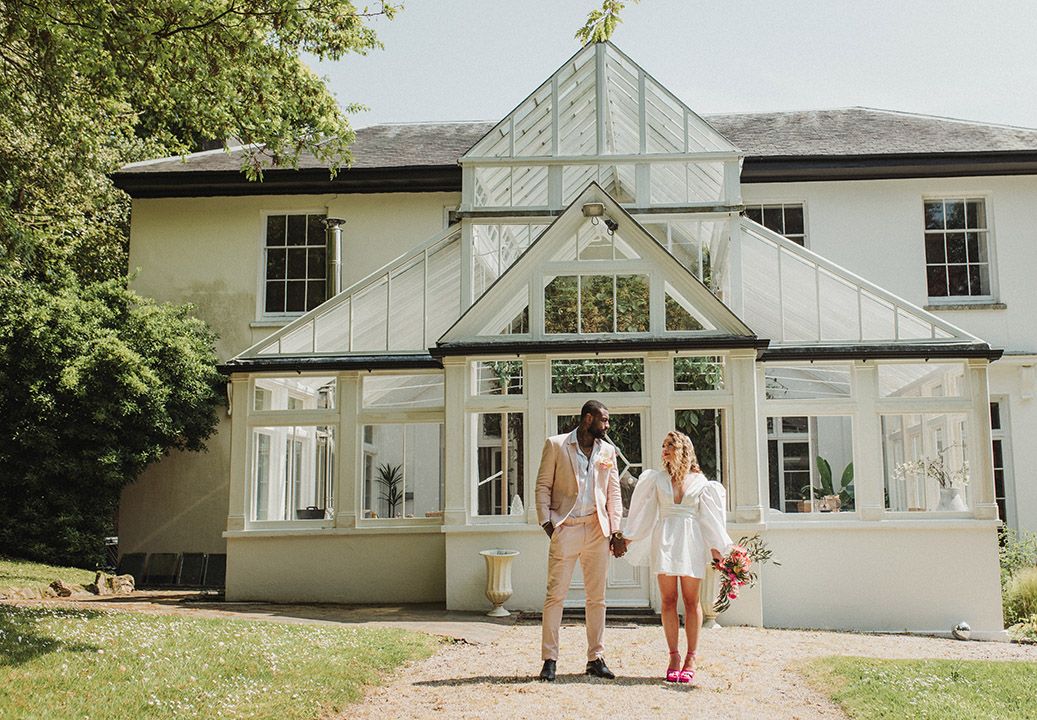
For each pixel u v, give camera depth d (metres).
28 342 14.45
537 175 13.18
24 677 5.58
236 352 16.64
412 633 8.38
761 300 12.33
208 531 16.11
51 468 14.39
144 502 16.25
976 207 16.34
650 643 8.30
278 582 11.70
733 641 8.65
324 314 12.21
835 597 10.64
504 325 11.90
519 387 13.59
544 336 11.15
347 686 6.24
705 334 10.95
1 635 6.41
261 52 10.18
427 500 17.05
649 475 6.79
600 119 12.12
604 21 8.84
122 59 9.59
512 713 5.61
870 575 10.66
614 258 11.45
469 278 11.91
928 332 11.27
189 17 9.36
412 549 11.73
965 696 6.32
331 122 11.27
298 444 15.09
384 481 16.92
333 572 11.72
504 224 12.02
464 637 8.33
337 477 11.83
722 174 11.95
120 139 20.48
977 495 10.78
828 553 10.71
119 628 7.32
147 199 17.06
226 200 16.98
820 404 11.19
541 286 11.23
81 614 7.98
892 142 16.31
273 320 16.64
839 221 16.11
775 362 11.37
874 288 11.38
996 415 15.62
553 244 11.29
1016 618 11.38
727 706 5.95
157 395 14.53
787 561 10.71
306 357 12.02
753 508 10.58
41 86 11.34
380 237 16.73
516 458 15.46
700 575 6.62
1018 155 15.48
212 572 15.81
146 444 14.84
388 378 14.27
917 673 6.91
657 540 6.64
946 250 16.23
